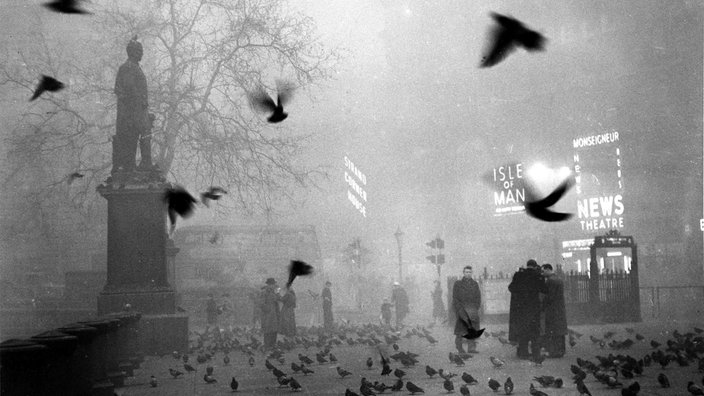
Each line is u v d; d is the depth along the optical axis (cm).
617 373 1226
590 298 3070
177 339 2025
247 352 2164
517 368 1541
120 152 2131
